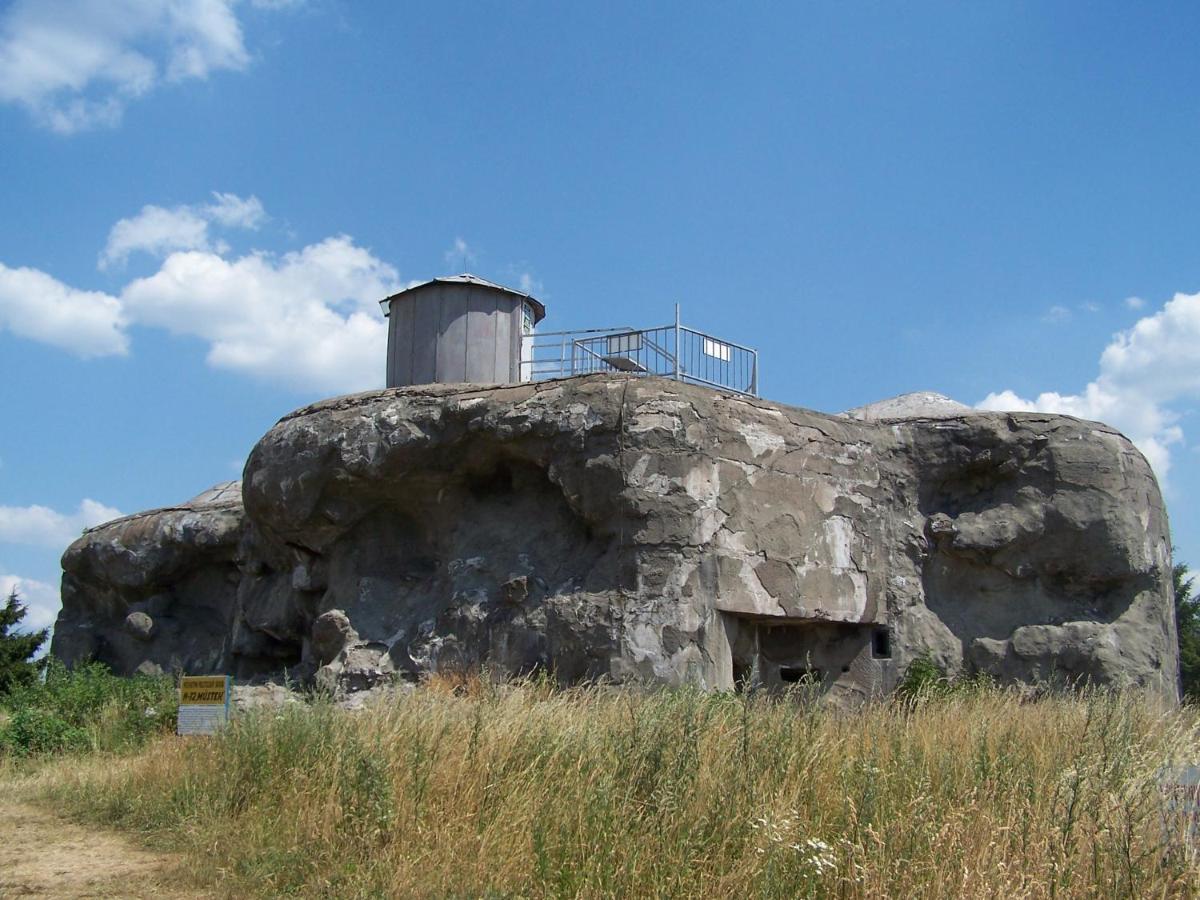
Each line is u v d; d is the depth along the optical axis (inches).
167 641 923.4
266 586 780.0
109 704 618.8
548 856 279.3
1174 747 328.5
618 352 692.1
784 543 615.5
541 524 625.0
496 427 619.5
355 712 451.2
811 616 620.1
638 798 306.7
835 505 649.0
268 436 703.7
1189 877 254.8
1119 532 661.3
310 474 670.5
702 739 337.7
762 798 299.0
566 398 606.5
